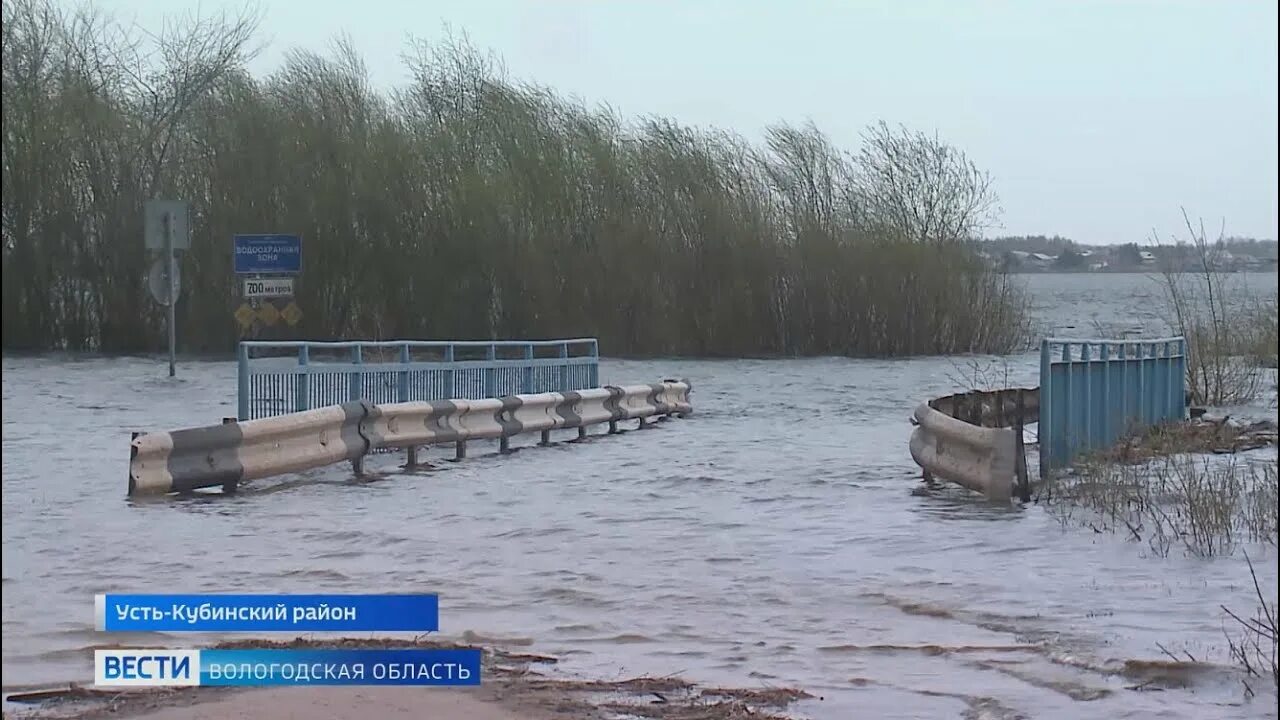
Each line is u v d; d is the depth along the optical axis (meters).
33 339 48.94
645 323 50.09
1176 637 8.78
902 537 12.56
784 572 10.94
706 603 9.84
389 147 49.28
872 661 8.24
